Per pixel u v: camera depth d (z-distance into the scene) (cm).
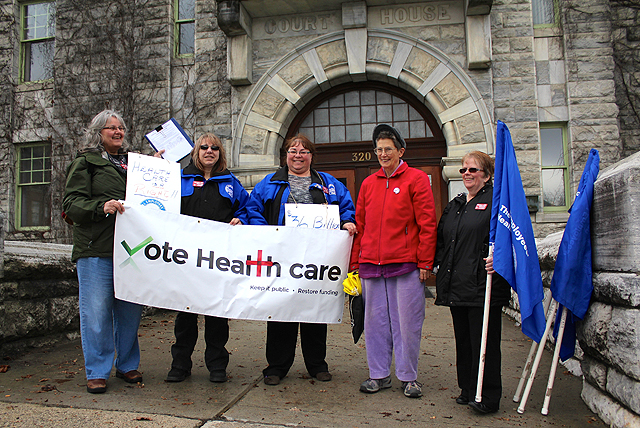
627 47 845
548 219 796
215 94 881
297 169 384
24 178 1020
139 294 334
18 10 1047
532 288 287
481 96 814
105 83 943
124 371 351
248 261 356
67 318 496
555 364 295
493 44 825
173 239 344
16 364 397
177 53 948
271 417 283
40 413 281
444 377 375
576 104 813
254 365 404
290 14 868
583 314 294
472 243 308
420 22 838
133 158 343
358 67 841
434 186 864
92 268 327
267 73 859
